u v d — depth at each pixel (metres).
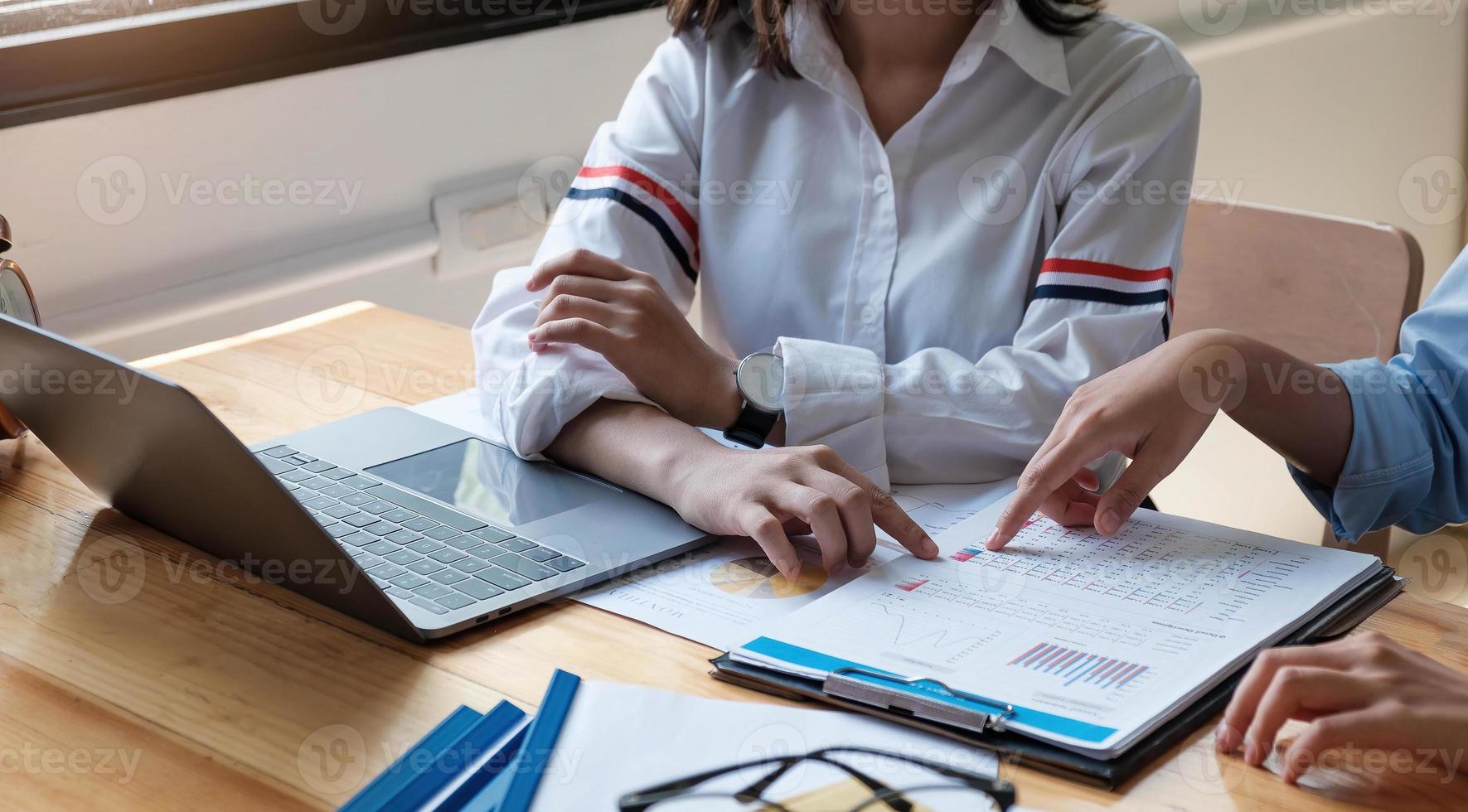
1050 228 1.01
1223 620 0.62
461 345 1.13
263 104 1.40
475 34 1.59
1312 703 0.53
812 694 0.57
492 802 0.51
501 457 0.89
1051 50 1.02
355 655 0.63
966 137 1.03
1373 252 1.19
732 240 1.08
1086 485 0.80
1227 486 1.95
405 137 1.56
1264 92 2.79
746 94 1.09
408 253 1.59
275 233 1.46
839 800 0.49
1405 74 3.18
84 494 0.84
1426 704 0.52
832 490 0.72
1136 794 0.50
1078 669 0.58
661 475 0.79
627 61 1.82
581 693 0.57
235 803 0.51
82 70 1.24
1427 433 0.86
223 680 0.61
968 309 0.99
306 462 0.87
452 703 0.59
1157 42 1.02
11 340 0.67
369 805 0.51
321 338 1.15
